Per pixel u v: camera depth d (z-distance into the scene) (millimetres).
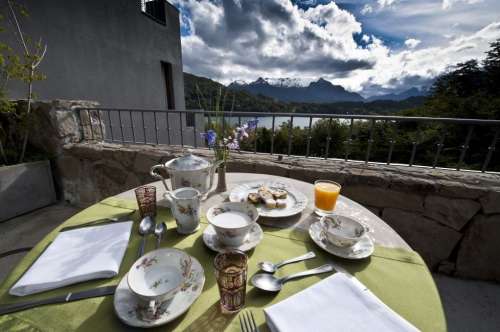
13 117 2346
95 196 2449
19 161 2318
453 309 1325
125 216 842
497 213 1331
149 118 5992
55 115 2297
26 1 3078
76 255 600
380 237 720
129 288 465
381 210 1558
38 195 2406
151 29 5914
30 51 3137
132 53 5250
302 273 562
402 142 6102
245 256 561
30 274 531
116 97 4852
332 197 855
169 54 6789
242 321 441
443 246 1492
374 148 6480
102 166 2322
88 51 4090
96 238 675
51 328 424
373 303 449
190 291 492
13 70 2191
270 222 817
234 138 1048
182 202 701
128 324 418
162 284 501
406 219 1516
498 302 1364
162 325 431
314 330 402
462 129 5875
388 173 1550
